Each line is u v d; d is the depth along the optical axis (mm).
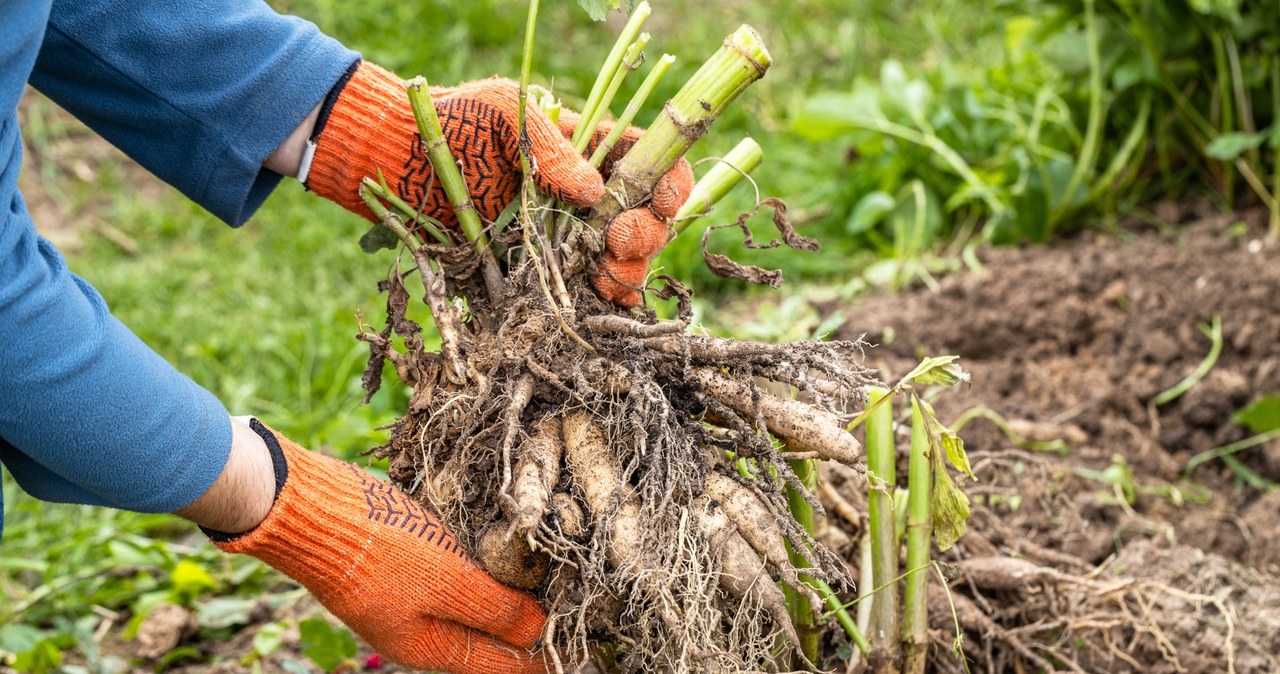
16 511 2008
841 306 2371
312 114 1388
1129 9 2428
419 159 1395
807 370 1345
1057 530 1759
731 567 1317
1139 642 1612
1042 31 2613
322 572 1327
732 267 1437
